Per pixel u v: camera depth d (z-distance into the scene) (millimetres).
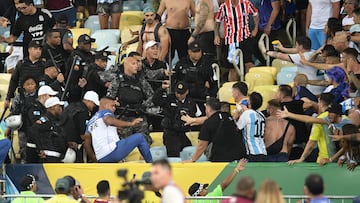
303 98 47344
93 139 46062
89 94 46812
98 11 59406
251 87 52281
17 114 47375
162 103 48062
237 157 44938
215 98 45875
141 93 48219
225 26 53719
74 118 46531
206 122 45031
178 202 30750
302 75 48500
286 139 45094
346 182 43469
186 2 54750
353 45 50594
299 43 49969
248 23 53500
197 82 49375
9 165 46281
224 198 40656
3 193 45875
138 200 31031
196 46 49750
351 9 52594
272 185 31641
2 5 60375
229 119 45094
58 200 38719
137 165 45156
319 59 49781
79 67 50406
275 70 52625
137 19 59281
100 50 52188
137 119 46219
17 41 56094
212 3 54031
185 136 48156
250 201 31297
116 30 58031
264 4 56250
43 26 55781
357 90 46625
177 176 44781
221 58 54969
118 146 45875
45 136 46500
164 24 54812
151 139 48219
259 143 45000
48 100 46781
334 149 44062
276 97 46531
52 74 50000
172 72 50094
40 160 46812
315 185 33062
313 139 44156
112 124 46000
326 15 54188
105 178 45344
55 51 52500
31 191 43031
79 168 45656
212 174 44562
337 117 43625
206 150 45969
